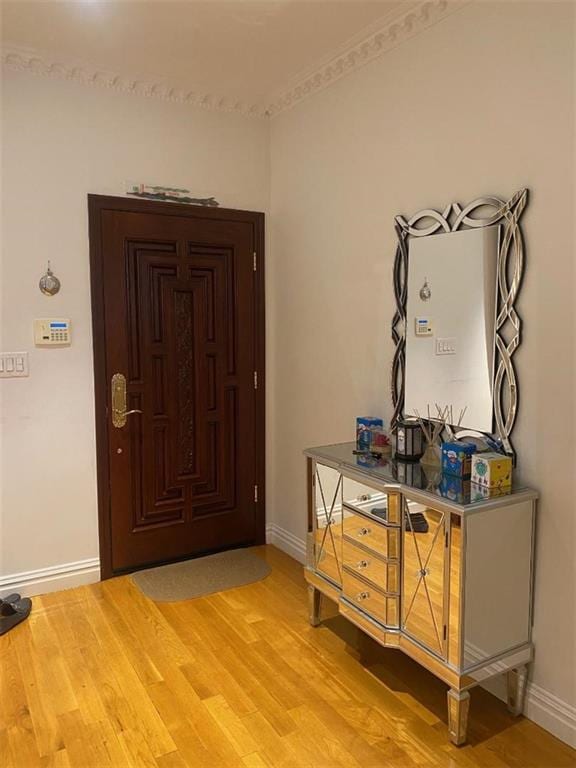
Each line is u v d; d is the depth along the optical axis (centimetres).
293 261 341
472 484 213
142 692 227
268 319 366
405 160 258
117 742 201
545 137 199
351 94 288
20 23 255
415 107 251
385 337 276
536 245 204
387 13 247
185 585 316
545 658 208
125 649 257
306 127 323
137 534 332
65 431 307
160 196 323
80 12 246
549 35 196
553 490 203
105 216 308
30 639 264
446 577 198
